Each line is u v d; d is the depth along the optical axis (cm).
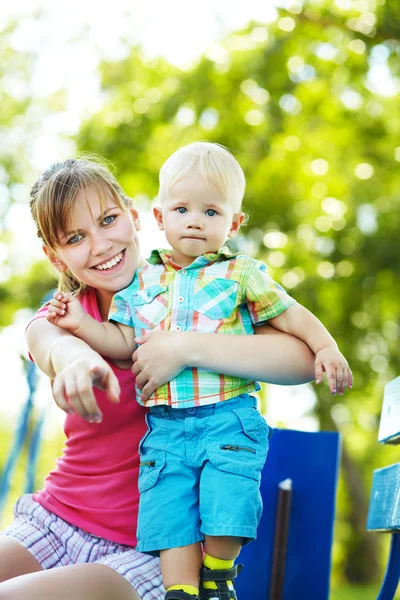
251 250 1198
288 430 312
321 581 301
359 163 1227
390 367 1193
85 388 182
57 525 231
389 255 1147
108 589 206
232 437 220
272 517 304
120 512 228
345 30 1137
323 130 1207
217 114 1194
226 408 224
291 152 1203
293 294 1162
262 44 1173
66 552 230
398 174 1223
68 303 229
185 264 246
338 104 1191
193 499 217
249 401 230
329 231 1203
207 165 239
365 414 1353
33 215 249
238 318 239
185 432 221
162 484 218
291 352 225
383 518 258
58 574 204
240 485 213
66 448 241
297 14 1149
